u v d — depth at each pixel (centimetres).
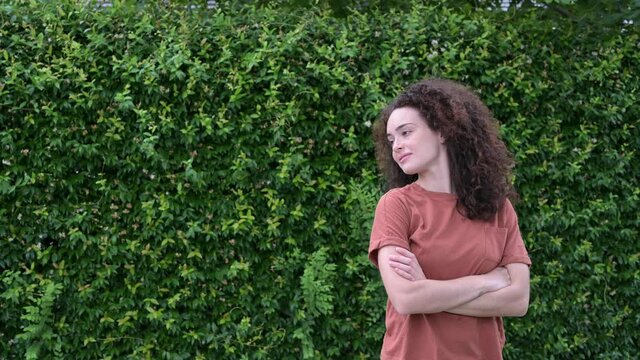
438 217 218
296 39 399
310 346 404
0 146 388
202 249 405
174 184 399
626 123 441
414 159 220
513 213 231
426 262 214
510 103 420
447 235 216
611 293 445
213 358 408
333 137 415
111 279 403
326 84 407
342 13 470
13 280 392
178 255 400
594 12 448
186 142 394
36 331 385
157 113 396
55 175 392
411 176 244
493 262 217
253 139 403
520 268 218
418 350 213
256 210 408
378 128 251
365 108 411
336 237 415
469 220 219
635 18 436
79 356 399
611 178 438
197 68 390
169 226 400
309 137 412
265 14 418
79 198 399
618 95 436
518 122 424
